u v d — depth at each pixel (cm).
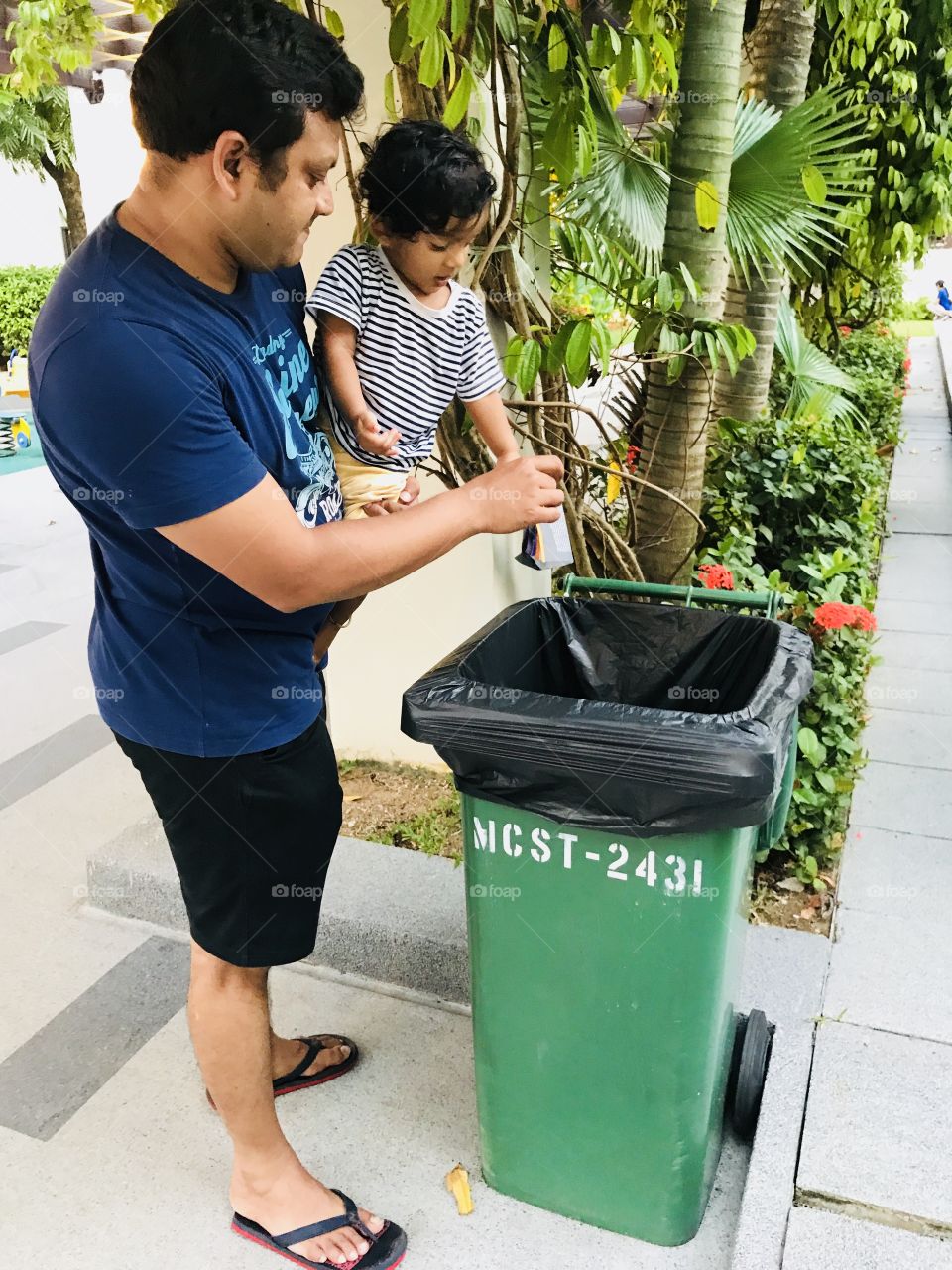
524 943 162
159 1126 209
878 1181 177
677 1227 177
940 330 1725
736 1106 197
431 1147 202
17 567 572
